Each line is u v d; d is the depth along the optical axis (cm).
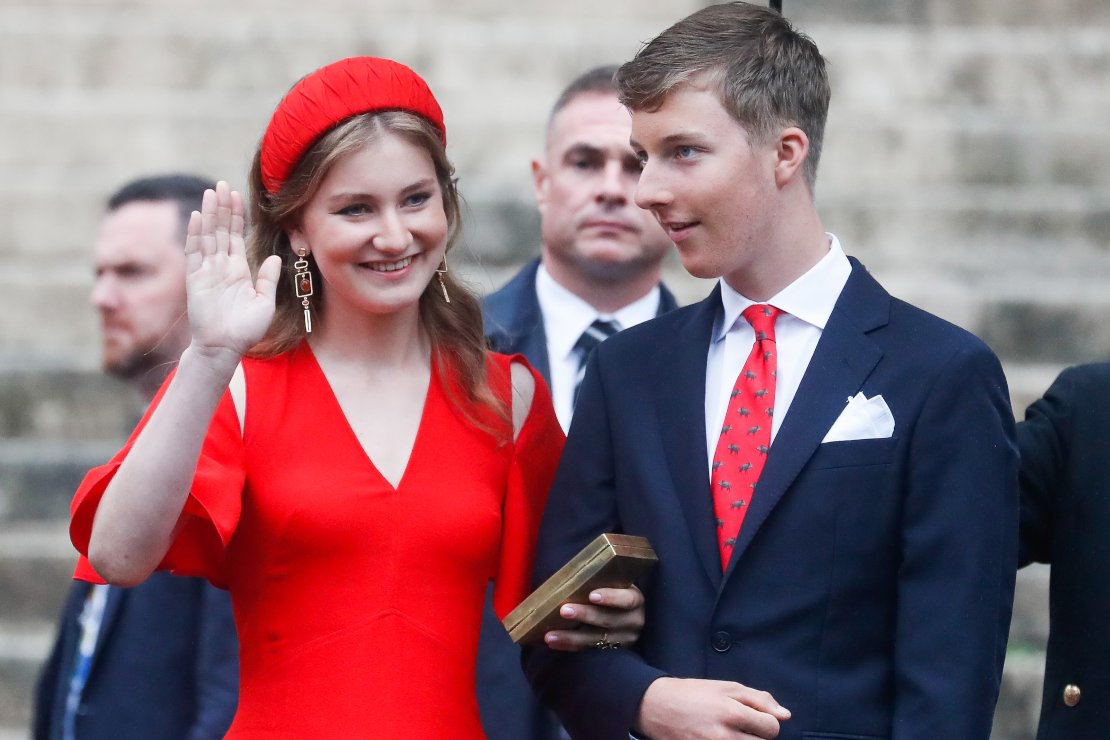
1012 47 2177
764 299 838
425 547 835
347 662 819
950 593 778
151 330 1212
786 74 817
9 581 1675
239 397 841
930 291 1814
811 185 841
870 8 2269
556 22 2344
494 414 878
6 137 2148
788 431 805
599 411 870
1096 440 921
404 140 823
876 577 796
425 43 2217
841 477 796
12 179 2084
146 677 1023
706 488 820
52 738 1051
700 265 818
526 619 814
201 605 1030
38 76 2239
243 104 2195
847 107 2166
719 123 802
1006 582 793
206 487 802
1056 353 1803
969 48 2172
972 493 786
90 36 2241
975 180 2066
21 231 2055
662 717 782
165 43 2239
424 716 823
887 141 2070
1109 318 1800
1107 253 1975
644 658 830
